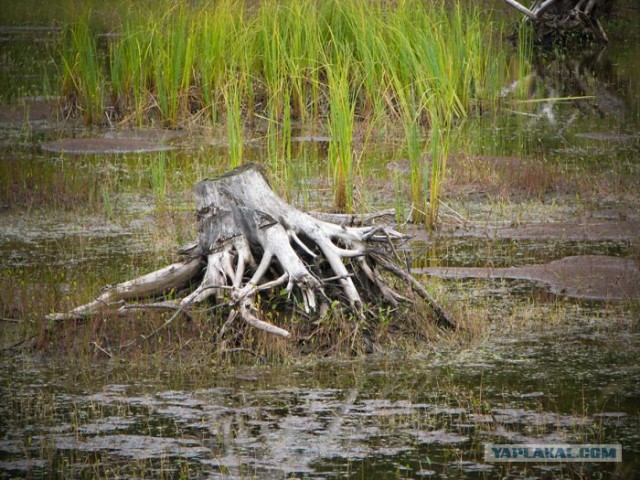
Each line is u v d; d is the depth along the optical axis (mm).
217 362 11219
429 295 12445
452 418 9688
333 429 9453
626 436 9273
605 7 48531
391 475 8500
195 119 27984
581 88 34000
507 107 30750
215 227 12258
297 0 27953
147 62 28844
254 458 8844
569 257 15742
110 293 12328
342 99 18234
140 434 9383
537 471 8586
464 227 17938
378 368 11078
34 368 11227
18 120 29188
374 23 27016
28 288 13867
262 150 24281
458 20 29781
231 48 28172
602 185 20734
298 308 11930
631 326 12562
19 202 19516
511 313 13102
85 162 23469
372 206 18828
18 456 8961
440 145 20375
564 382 10656
